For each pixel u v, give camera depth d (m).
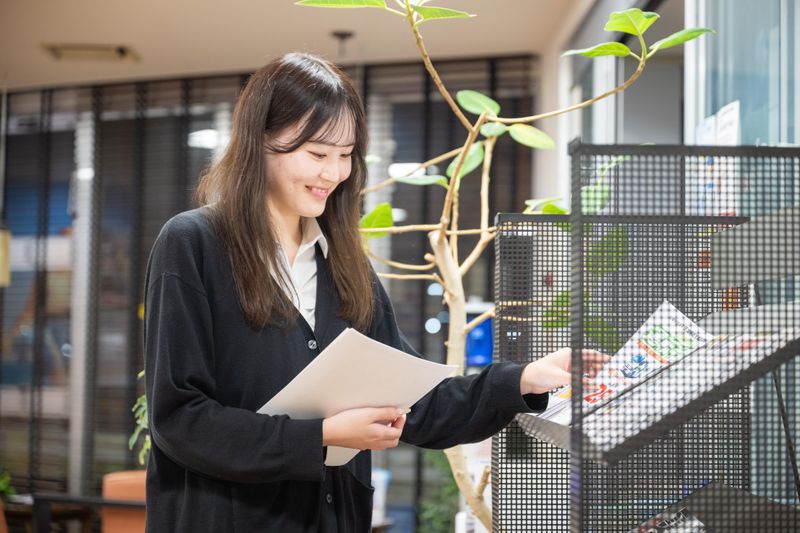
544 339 1.57
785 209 1.25
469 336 3.47
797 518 1.25
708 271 1.41
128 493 3.81
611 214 1.36
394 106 5.11
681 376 1.14
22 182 5.64
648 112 3.47
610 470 1.38
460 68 5.00
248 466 1.29
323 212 1.53
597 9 3.66
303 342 1.43
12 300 5.62
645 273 1.41
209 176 1.51
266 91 1.42
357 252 1.53
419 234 5.04
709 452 1.39
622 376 1.29
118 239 5.46
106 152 5.50
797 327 1.16
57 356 5.54
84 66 5.11
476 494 2.04
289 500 1.38
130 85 5.43
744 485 1.39
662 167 1.33
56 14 4.31
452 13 1.49
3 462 5.57
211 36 4.60
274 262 1.41
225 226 1.40
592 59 3.76
